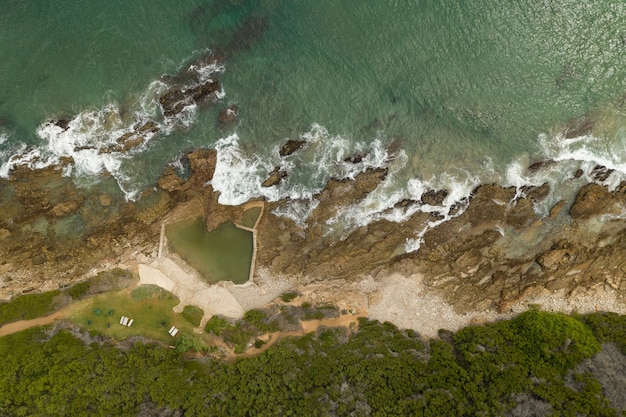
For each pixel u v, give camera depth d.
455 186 51.53
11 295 48.28
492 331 49.81
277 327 48.97
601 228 51.72
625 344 47.81
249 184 50.94
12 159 48.47
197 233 51.25
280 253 51.47
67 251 49.50
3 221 48.34
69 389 42.31
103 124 49.66
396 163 51.53
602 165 51.75
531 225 51.75
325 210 51.12
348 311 50.81
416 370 45.84
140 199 49.97
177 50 51.25
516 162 51.88
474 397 43.84
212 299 50.38
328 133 51.53
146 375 44.41
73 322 47.81
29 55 49.84
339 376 45.22
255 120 51.34
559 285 52.12
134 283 49.69
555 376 45.50
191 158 50.19
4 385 41.97
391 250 51.75
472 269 51.94
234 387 44.66
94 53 50.38
